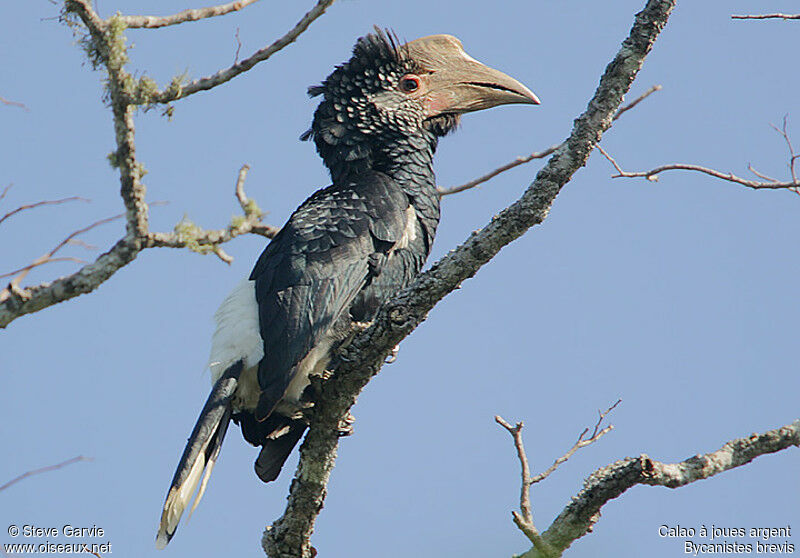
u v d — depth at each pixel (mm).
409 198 12500
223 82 8547
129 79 8188
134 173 8281
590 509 8664
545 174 8812
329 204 11375
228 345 10344
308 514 9836
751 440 8641
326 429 9820
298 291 10477
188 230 8484
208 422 9805
